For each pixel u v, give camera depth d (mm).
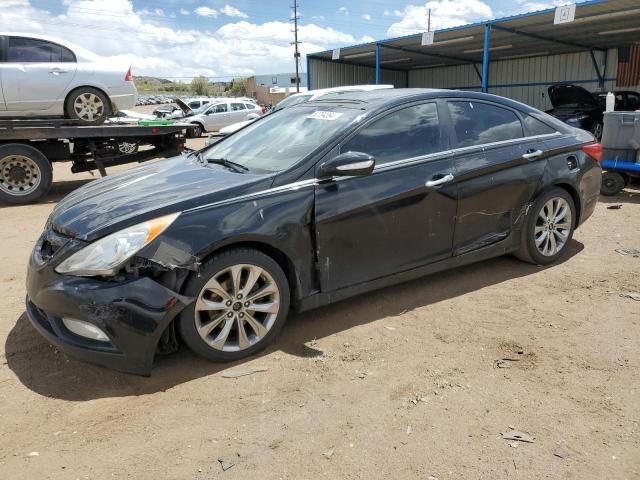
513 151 4219
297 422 2615
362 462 2328
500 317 3727
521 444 2418
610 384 2873
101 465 2342
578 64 23562
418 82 30672
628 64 21641
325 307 3941
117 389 2936
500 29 17750
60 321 2906
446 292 4176
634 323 3574
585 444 2410
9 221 7418
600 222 6262
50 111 9109
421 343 3381
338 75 26594
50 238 3088
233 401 2795
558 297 4043
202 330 3010
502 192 4160
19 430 2596
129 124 9992
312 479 2236
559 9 14805
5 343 3488
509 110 4379
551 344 3328
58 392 2922
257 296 3188
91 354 2797
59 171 13688
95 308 2744
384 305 3957
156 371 3102
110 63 9539
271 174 3285
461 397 2791
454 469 2271
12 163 8727
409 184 3641
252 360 3205
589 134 4965
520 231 4402
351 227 3447
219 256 3004
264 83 71812
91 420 2666
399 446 2426
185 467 2320
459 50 22891
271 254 3299
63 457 2398
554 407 2688
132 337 2781
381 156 3615
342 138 3492
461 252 4059
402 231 3684
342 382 2957
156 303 2809
